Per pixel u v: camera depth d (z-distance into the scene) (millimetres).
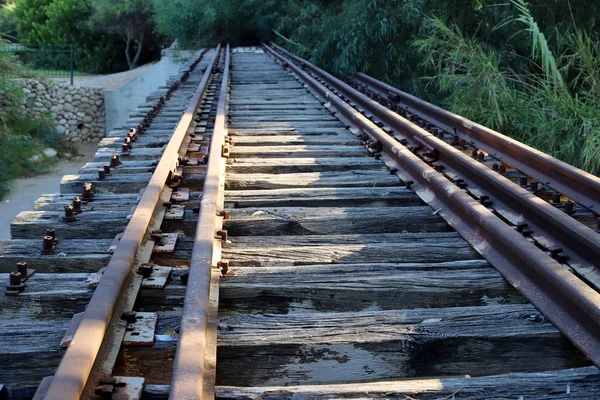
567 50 10391
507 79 10117
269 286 3254
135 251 3174
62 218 4324
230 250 3807
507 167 6469
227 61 16438
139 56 36000
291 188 5492
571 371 2521
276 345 2691
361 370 2740
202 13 25625
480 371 2783
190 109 8180
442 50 10828
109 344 2506
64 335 2646
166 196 4676
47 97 21625
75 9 34625
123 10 31359
